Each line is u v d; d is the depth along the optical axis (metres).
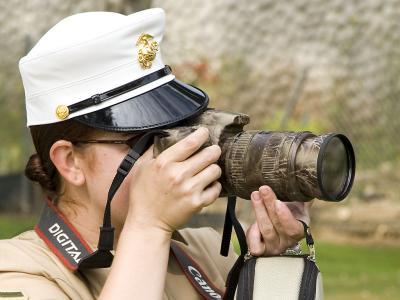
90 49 5.64
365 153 29.05
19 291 5.41
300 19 27.27
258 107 26.34
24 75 5.84
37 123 5.81
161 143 5.51
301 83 22.64
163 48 21.94
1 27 21.42
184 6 23.30
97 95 5.64
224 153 5.52
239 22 25.77
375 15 28.30
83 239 5.84
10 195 22.23
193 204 5.31
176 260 6.34
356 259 23.09
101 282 5.84
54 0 20.39
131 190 5.50
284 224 5.58
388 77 28.69
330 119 28.38
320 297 5.53
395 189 28.83
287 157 5.27
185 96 5.79
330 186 5.38
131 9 15.70
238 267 5.87
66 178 5.79
